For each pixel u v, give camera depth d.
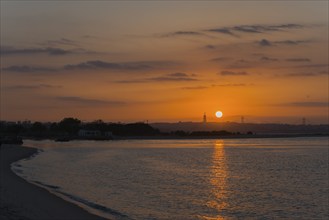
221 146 193.00
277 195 41.50
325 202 37.44
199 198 38.44
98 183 48.28
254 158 102.81
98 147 168.62
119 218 28.05
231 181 53.31
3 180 42.56
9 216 24.41
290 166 78.94
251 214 31.83
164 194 40.50
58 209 28.20
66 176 55.59
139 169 68.88
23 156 97.69
